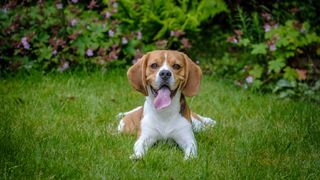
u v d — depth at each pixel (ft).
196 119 19.95
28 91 23.75
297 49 25.99
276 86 25.44
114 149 17.51
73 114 21.22
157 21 27.68
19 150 16.61
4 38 25.99
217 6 28.53
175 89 17.13
